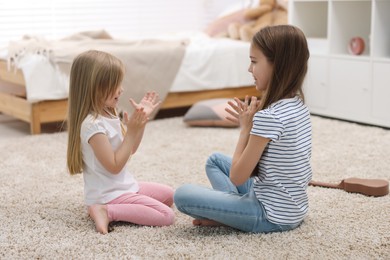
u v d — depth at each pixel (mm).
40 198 2416
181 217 2176
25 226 2084
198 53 4215
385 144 3277
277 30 1870
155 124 3938
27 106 3732
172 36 4918
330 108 4129
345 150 3158
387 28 3805
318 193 2422
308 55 1900
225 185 2133
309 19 4469
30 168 2900
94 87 2025
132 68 3916
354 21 4152
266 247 1852
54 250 1861
